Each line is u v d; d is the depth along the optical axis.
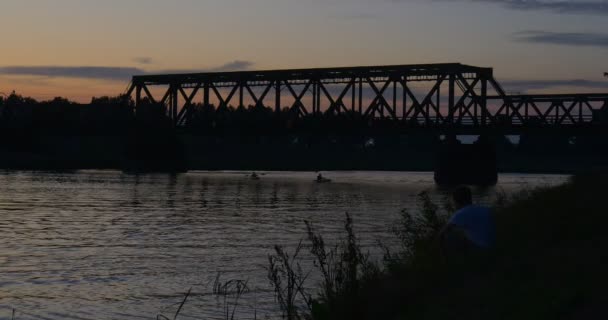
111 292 29.17
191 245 45.78
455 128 135.88
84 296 28.36
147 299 27.61
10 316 25.00
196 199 93.00
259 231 54.97
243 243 46.59
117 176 155.50
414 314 12.69
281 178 164.38
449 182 141.62
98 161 197.12
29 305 26.83
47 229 56.50
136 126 173.62
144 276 32.97
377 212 73.12
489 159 140.62
